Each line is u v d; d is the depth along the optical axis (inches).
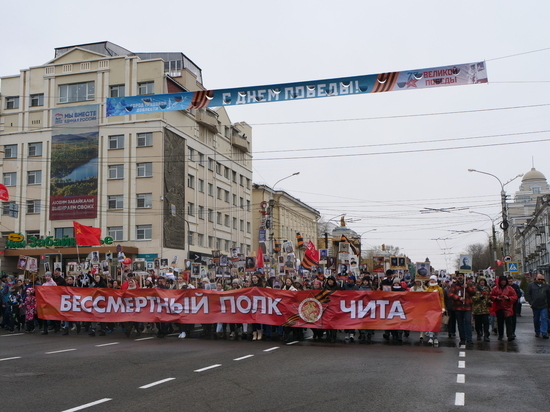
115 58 1903.3
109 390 354.6
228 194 2397.9
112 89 1911.9
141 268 1246.9
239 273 1320.1
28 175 1955.0
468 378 399.5
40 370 435.5
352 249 1914.4
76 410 301.6
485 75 552.1
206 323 693.9
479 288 672.4
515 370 436.8
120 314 719.7
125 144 1871.3
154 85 1868.8
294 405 313.0
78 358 502.9
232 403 317.4
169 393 344.5
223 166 2348.7
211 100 620.1
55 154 1926.7
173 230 1892.2
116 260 1686.8
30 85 1978.3
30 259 965.8
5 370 436.5
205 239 2138.3
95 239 1035.9
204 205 2142.0
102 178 1884.8
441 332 794.2
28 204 1945.1
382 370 434.9
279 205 2950.3
